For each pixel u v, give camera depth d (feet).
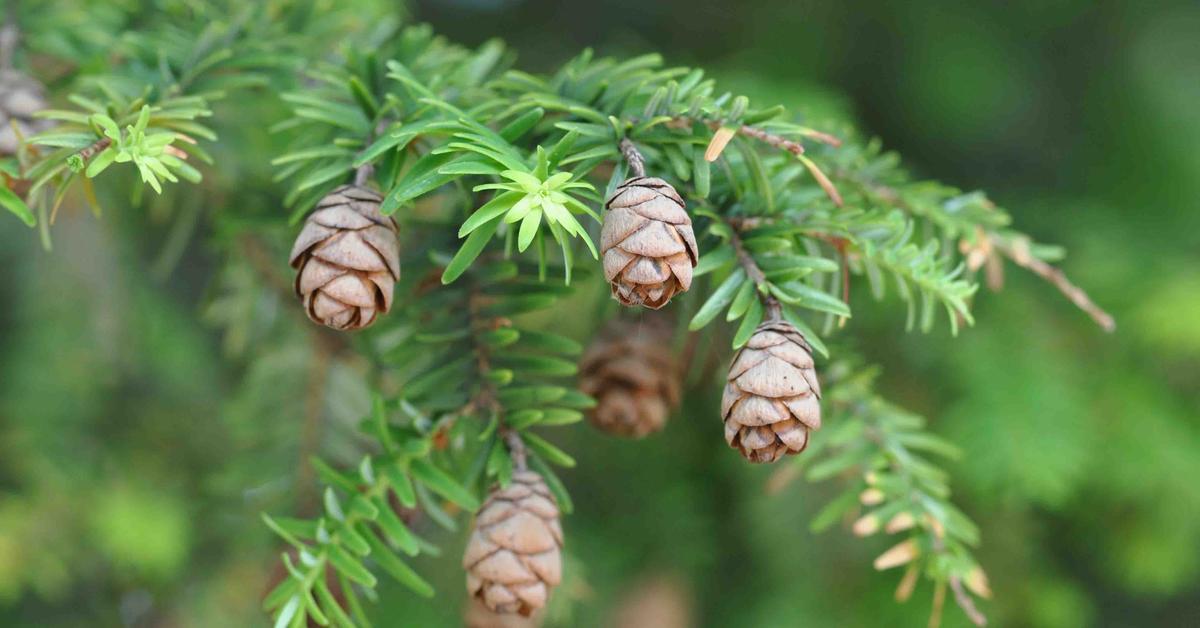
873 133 3.74
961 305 1.93
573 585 2.26
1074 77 3.70
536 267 2.00
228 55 2.03
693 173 1.88
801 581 3.00
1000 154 3.76
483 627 2.00
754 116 1.85
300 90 1.99
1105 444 3.02
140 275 3.20
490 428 1.92
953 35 3.64
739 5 3.81
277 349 2.27
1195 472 2.95
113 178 2.35
